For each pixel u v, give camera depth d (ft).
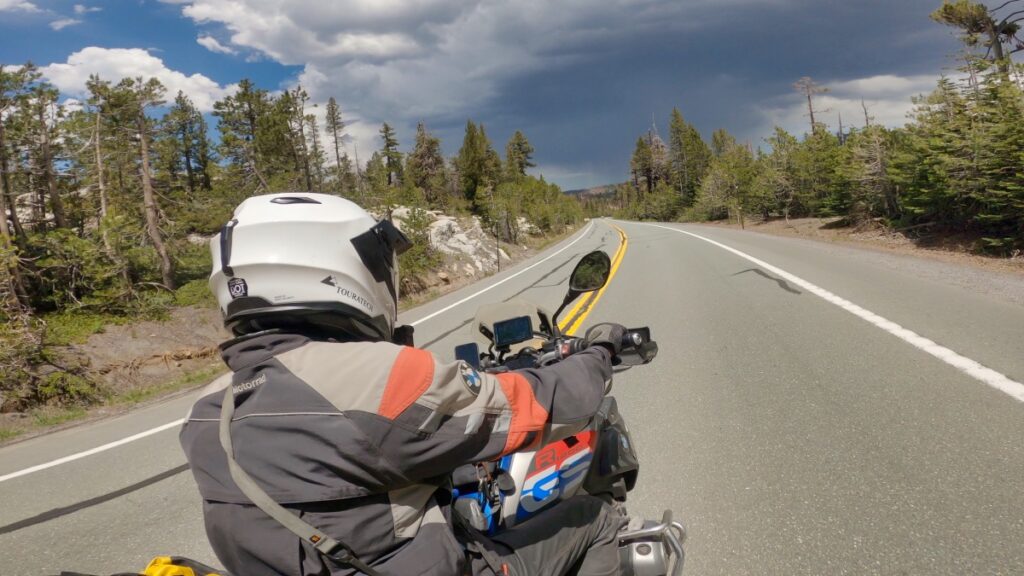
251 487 4.39
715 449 15.01
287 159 124.16
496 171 311.88
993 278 36.01
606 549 6.86
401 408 4.47
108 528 15.01
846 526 10.81
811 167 119.85
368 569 4.48
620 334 7.22
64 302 61.05
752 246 76.84
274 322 4.93
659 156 464.65
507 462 6.78
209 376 42.80
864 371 20.02
